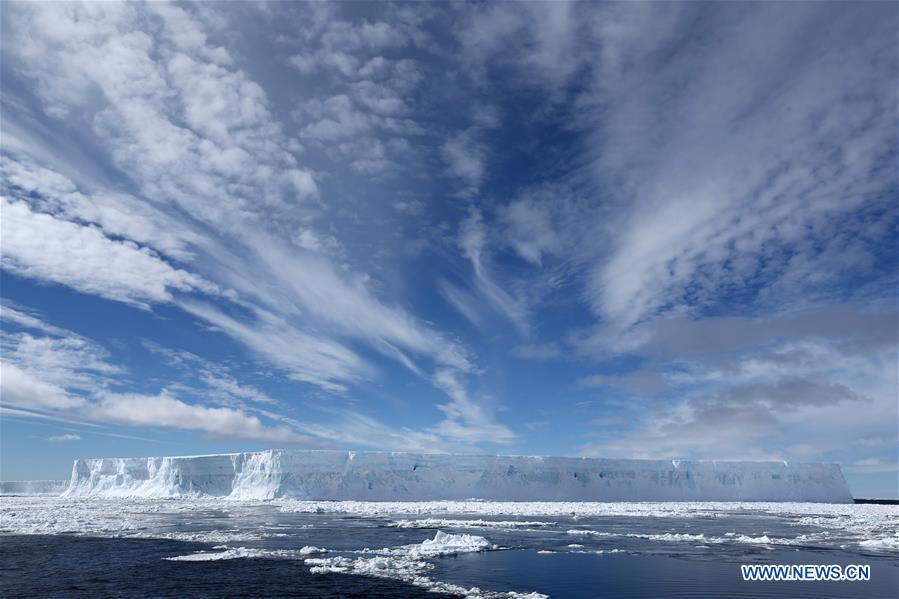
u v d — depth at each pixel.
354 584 23.70
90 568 27.56
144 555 31.62
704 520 59.47
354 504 81.12
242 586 23.30
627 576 26.31
